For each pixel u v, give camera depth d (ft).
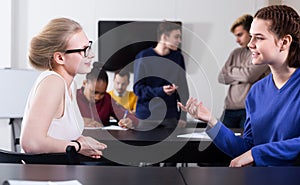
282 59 5.40
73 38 5.29
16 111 11.71
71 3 16.55
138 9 16.67
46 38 5.37
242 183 3.81
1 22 15.92
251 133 5.98
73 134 5.36
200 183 3.78
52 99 5.17
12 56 16.34
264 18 5.34
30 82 11.75
